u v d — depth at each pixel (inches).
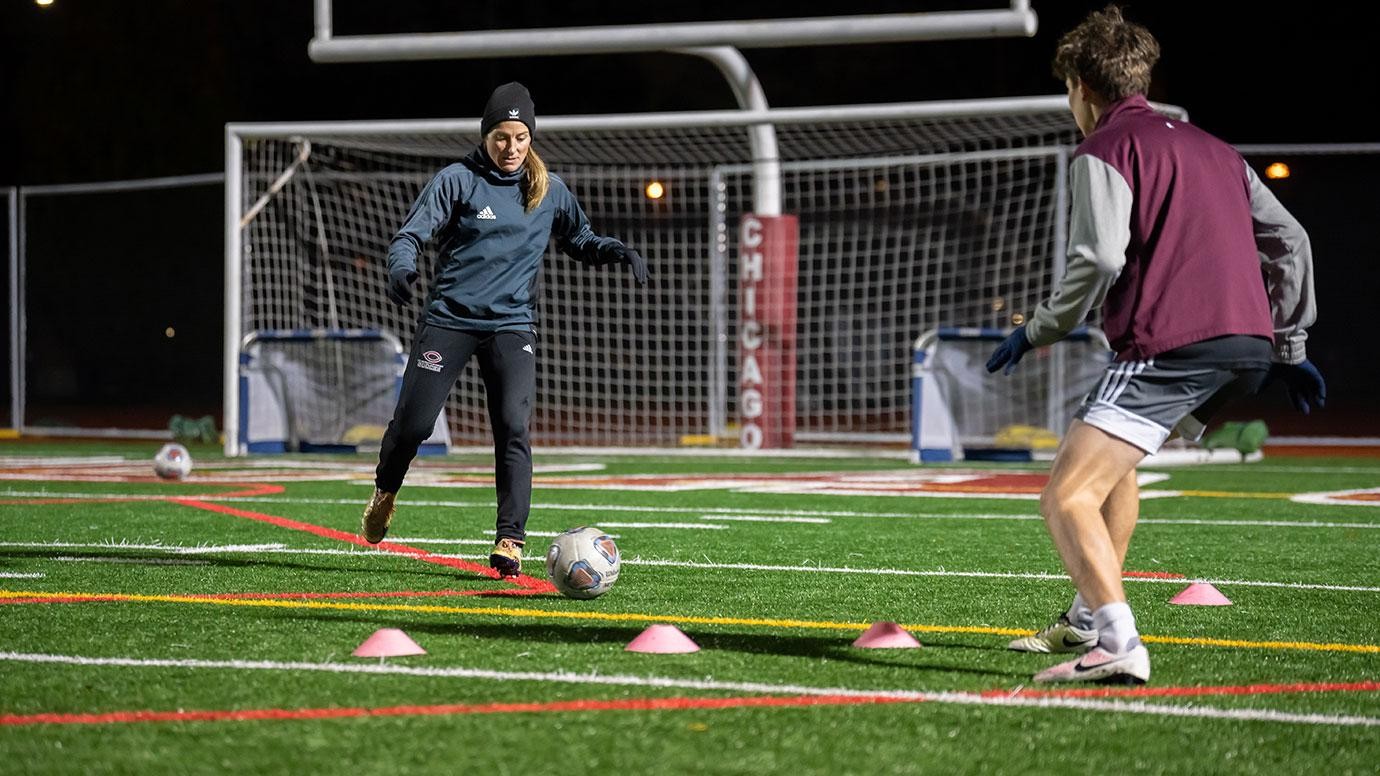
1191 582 313.0
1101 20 216.7
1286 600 287.9
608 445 968.3
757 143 800.9
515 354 309.9
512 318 310.7
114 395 1624.0
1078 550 203.2
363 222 901.8
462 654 221.9
